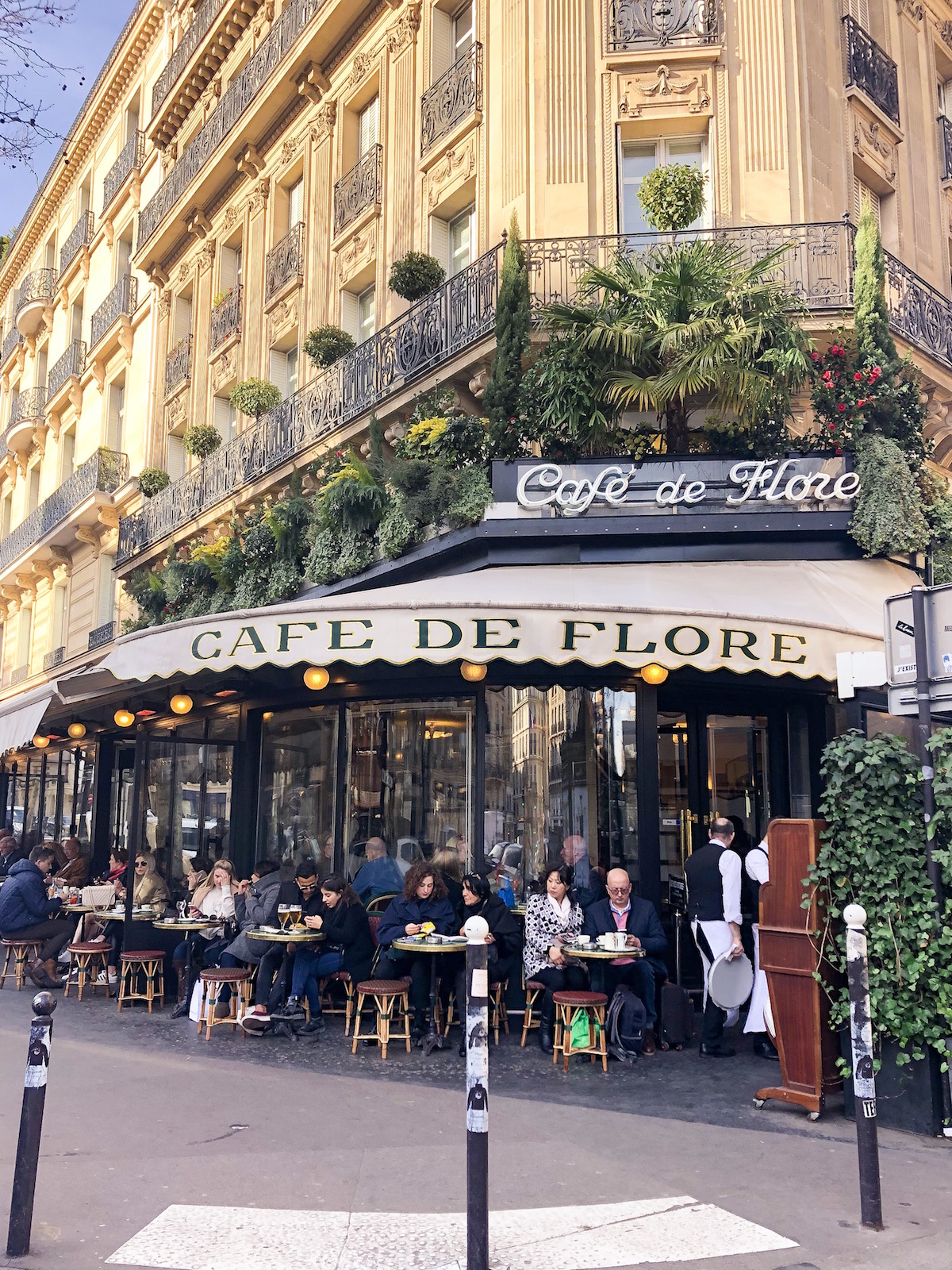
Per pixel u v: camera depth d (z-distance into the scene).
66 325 30.92
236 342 19.81
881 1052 5.93
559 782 9.52
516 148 12.50
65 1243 4.06
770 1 12.16
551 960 7.95
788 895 6.34
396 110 15.28
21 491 33.59
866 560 10.20
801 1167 5.13
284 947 8.66
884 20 14.48
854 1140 5.62
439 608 7.72
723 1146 5.47
